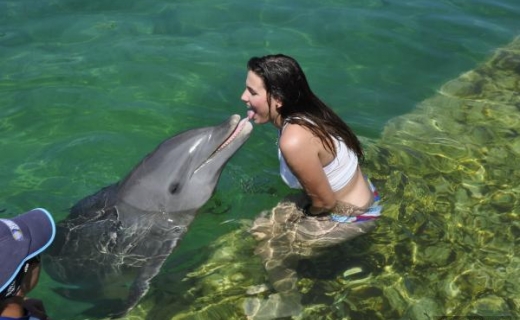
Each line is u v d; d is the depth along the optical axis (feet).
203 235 7.44
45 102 9.59
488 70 11.07
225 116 9.46
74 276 6.86
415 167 8.64
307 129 6.74
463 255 7.22
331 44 11.31
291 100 6.79
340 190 7.16
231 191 8.02
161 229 7.38
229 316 6.54
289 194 7.71
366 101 10.06
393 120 9.68
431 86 10.58
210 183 7.50
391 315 6.53
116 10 12.07
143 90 9.93
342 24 11.87
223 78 10.27
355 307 6.60
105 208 7.39
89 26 11.49
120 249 7.12
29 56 10.63
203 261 7.14
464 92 10.51
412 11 12.48
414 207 7.87
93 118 9.31
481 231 7.57
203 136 7.45
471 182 8.44
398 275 6.93
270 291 6.79
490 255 7.24
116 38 11.17
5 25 11.44
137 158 8.60
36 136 8.93
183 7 12.21
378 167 8.56
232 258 7.16
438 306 6.63
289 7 12.35
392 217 7.64
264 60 6.79
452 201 8.04
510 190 8.32
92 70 10.34
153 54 10.77
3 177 8.20
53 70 10.30
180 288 6.83
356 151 7.22
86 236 7.13
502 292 6.79
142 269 7.02
